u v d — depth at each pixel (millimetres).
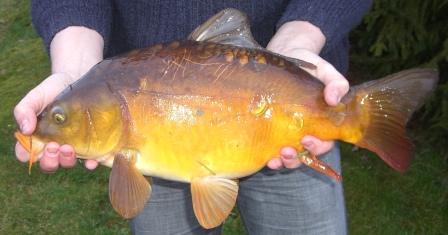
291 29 1085
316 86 907
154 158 888
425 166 2191
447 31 2246
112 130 879
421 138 2307
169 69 892
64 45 1072
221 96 881
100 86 886
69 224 2109
